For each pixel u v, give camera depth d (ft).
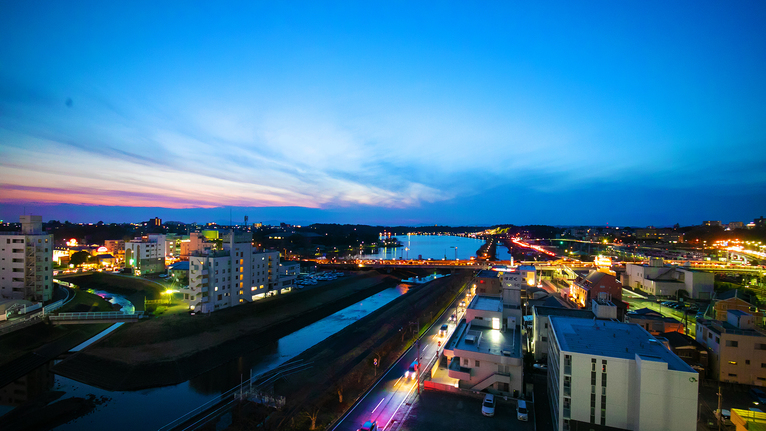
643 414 117.50
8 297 300.20
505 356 164.66
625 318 238.48
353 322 349.20
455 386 171.73
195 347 238.07
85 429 155.02
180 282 385.09
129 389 191.83
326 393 172.65
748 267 488.85
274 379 200.13
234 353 247.91
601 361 125.80
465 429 138.00
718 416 141.79
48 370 213.05
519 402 148.97
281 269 411.95
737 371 175.22
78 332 261.65
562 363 131.13
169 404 176.76
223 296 306.96
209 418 157.69
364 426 135.74
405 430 137.39
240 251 328.90
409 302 408.05
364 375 193.26
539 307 221.05
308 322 339.77
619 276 449.89
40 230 320.50
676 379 114.52
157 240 530.27
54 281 403.54
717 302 255.09
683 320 281.54
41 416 163.73
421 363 209.67
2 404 175.83
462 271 613.93
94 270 511.81
